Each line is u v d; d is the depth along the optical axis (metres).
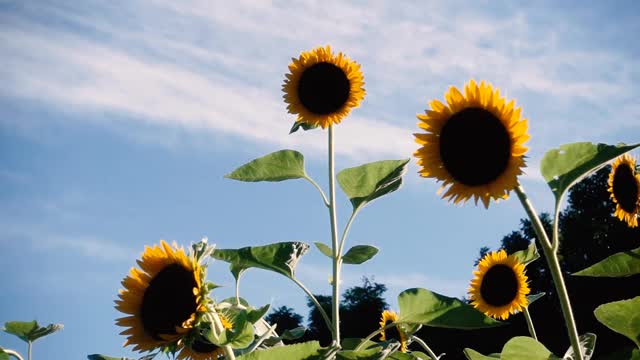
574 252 21.41
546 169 2.74
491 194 2.74
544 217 23.59
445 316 3.39
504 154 2.72
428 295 3.41
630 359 3.01
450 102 2.89
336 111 4.98
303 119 4.98
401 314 3.50
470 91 2.86
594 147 2.69
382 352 3.11
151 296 2.66
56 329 4.47
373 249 4.31
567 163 2.71
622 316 2.92
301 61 5.09
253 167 4.50
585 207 22.47
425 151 2.89
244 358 2.74
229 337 2.59
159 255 2.73
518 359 2.86
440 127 2.89
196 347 2.99
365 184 4.40
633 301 2.88
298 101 5.03
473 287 5.57
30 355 4.44
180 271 2.69
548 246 2.63
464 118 2.83
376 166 4.38
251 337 2.60
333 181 4.52
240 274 4.16
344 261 4.34
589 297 17.97
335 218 4.43
